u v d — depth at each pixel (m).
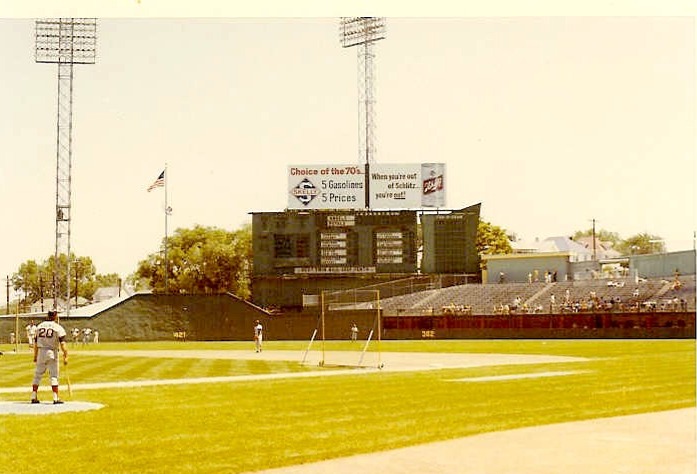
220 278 107.06
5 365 35.50
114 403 17.94
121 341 72.81
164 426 14.42
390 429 14.23
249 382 23.95
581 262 85.38
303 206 73.31
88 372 29.36
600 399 19.11
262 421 15.11
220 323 72.81
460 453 12.08
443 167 73.25
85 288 134.12
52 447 12.30
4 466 10.96
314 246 69.88
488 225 109.44
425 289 75.25
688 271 75.12
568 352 42.53
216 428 14.23
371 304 70.88
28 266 124.44
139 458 11.52
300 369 30.64
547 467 11.05
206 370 30.23
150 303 73.62
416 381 24.06
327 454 11.89
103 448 12.24
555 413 16.58
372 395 19.86
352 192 73.38
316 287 70.38
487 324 66.81
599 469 10.95
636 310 63.50
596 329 62.31
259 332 47.88
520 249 112.19
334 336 69.81
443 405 17.81
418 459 11.59
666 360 33.97
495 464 11.26
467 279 75.88
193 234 109.44
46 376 27.64
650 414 16.58
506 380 24.30
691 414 16.55
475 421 15.32
